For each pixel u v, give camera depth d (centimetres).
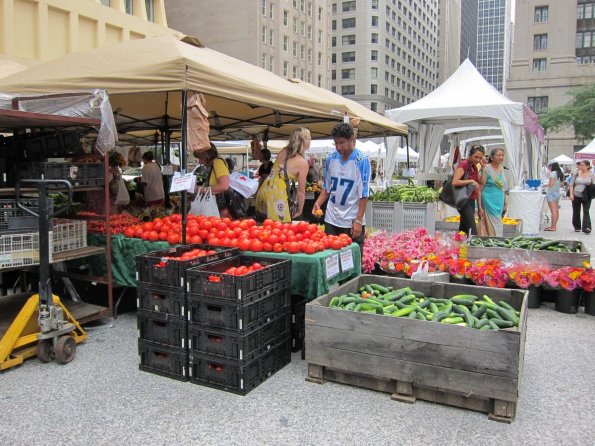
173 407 364
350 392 386
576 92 6519
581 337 521
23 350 441
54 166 493
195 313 396
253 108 895
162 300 410
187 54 553
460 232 782
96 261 580
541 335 527
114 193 912
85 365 438
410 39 12812
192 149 541
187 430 333
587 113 6103
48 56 2289
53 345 438
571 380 412
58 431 331
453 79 1306
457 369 349
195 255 454
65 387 395
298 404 368
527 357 463
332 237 503
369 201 1052
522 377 398
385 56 11188
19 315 429
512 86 8494
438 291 460
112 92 554
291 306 475
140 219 669
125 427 337
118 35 2725
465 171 855
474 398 351
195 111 536
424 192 1041
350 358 385
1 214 459
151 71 530
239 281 373
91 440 321
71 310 521
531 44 8325
